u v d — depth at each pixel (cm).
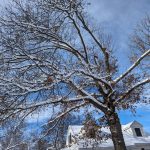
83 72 1252
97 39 1469
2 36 1336
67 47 1460
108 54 1444
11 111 1145
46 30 1424
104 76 1328
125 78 1391
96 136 1387
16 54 1339
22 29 1373
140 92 1375
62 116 1321
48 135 1340
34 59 1288
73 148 2097
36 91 1170
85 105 1325
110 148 2544
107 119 1338
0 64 1303
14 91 1177
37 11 1435
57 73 1193
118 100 1315
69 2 1437
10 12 1391
